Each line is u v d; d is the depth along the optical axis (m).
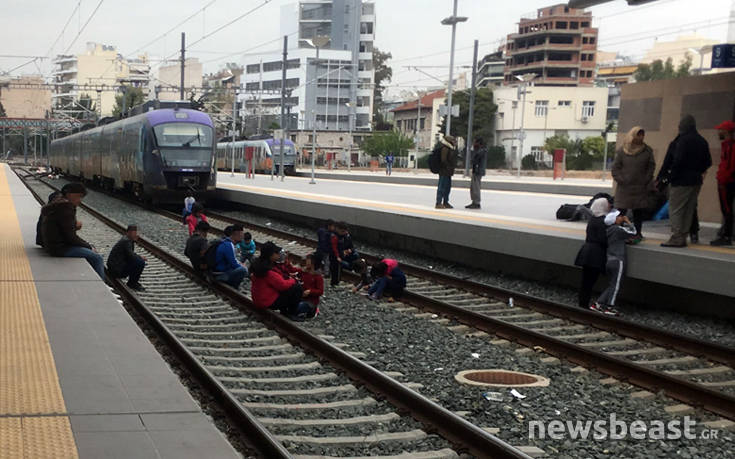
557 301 11.38
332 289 11.91
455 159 17.47
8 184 36.84
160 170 25.23
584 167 68.19
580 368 7.53
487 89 81.00
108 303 7.98
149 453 4.03
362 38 109.75
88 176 40.47
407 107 99.25
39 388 5.05
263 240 18.38
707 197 14.05
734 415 6.12
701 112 14.10
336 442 5.30
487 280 13.30
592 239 10.34
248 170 39.09
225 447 4.18
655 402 6.58
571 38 94.38
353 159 92.69
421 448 5.28
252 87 116.69
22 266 10.32
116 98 107.75
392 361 7.73
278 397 6.41
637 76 94.81
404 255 16.36
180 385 5.25
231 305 10.55
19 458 3.85
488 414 6.09
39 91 130.75
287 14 121.56
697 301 10.33
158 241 17.69
